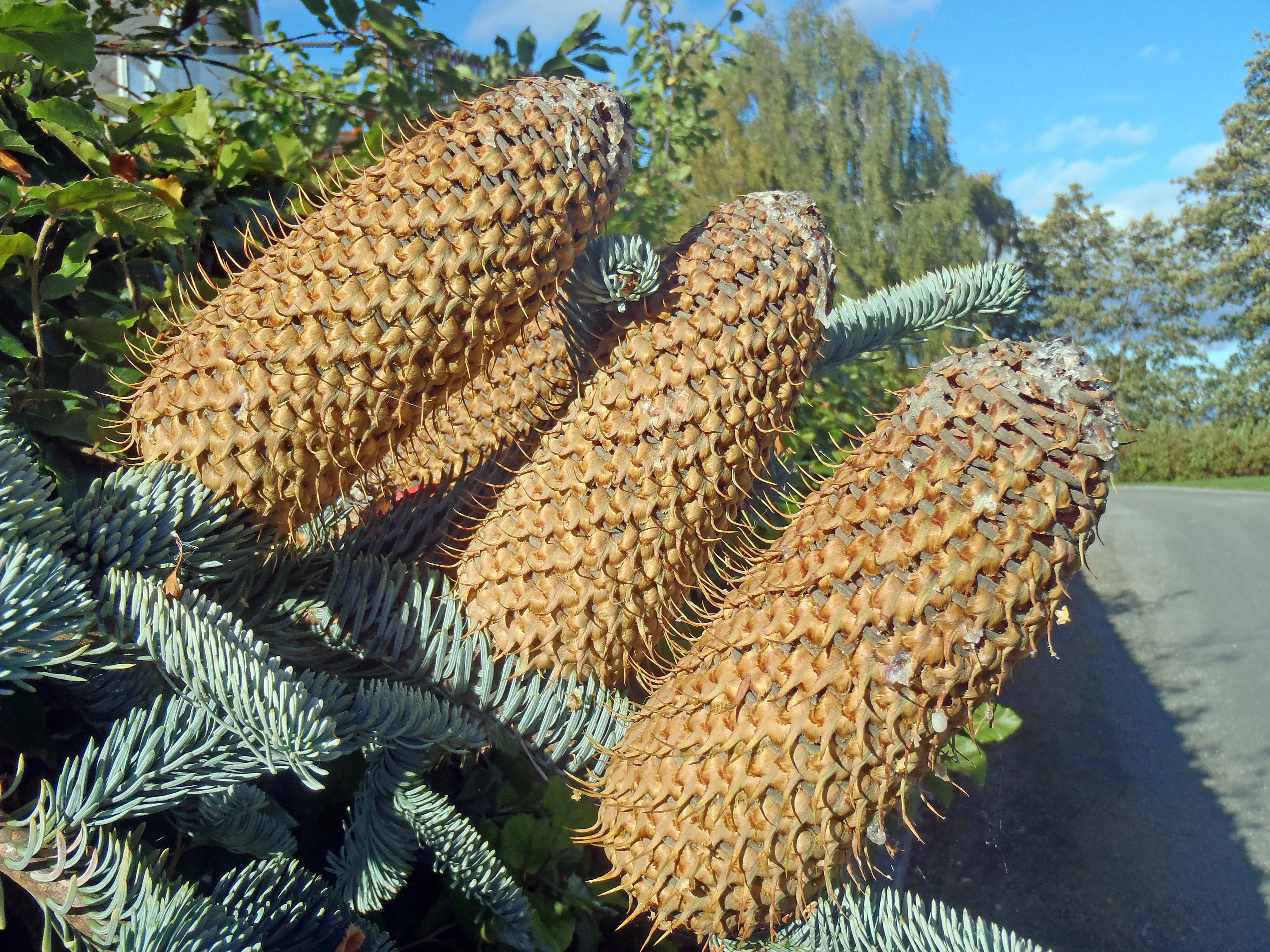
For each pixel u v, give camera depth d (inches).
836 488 9.9
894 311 17.2
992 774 41.9
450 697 11.5
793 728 9.4
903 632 9.2
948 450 9.1
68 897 7.1
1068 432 8.9
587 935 13.7
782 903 10.0
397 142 20.7
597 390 11.6
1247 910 32.1
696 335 11.3
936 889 31.7
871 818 9.7
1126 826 37.9
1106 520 112.3
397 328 10.3
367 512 12.9
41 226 13.5
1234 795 41.4
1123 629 66.2
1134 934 30.2
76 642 8.0
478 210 10.3
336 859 10.9
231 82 28.9
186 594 9.3
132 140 15.5
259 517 10.6
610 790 10.8
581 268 11.7
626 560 11.4
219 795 9.2
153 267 14.8
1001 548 8.9
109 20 19.8
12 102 14.1
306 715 7.9
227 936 7.5
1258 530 108.4
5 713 9.4
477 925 12.3
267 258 10.7
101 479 11.7
